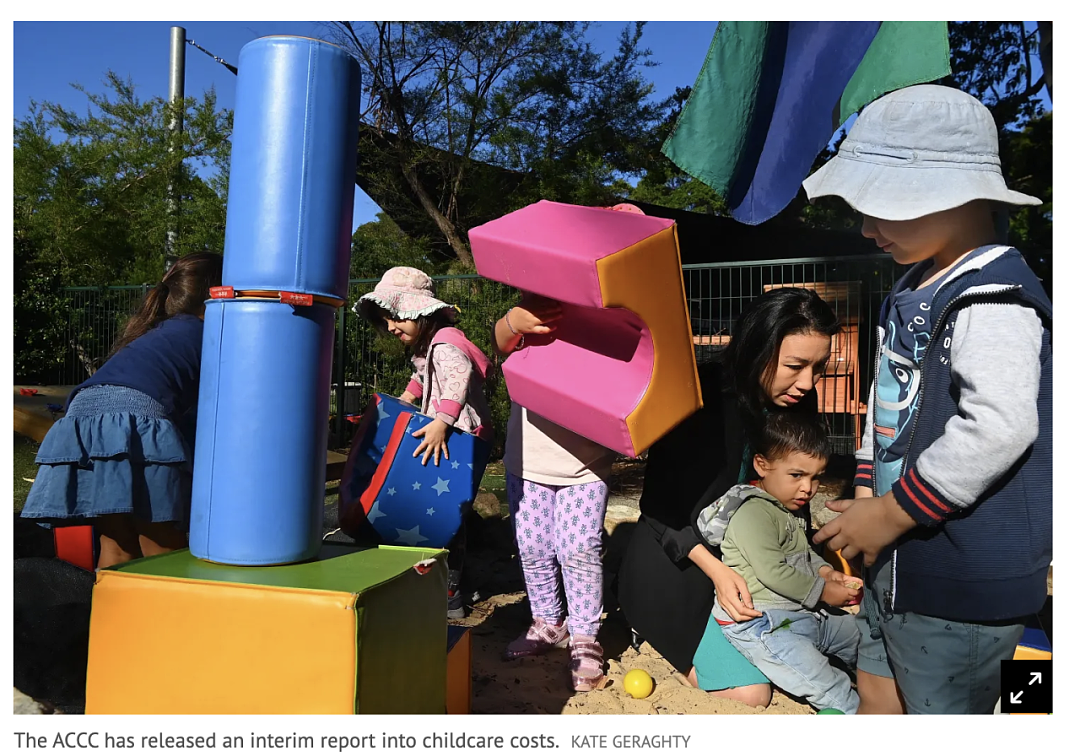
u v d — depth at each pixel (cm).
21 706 251
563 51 1432
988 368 177
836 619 297
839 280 761
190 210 1466
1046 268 723
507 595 400
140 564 190
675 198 1631
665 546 280
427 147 1395
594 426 227
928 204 190
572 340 260
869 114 207
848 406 759
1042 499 185
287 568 189
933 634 194
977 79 1071
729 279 804
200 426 193
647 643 326
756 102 256
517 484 314
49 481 252
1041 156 833
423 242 1466
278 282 185
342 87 190
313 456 193
